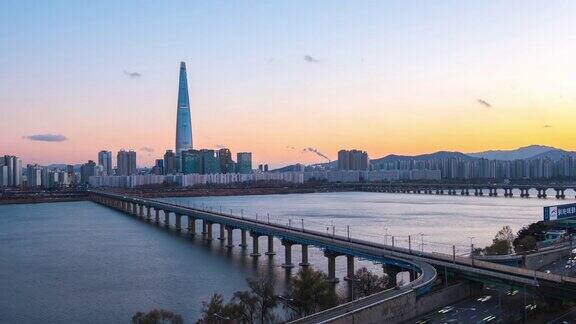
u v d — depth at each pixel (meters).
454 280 162.25
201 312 159.38
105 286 195.12
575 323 131.25
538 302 145.75
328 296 151.38
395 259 181.75
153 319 134.12
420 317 138.38
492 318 135.62
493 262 189.12
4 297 180.75
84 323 153.00
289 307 153.62
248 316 146.25
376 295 138.00
